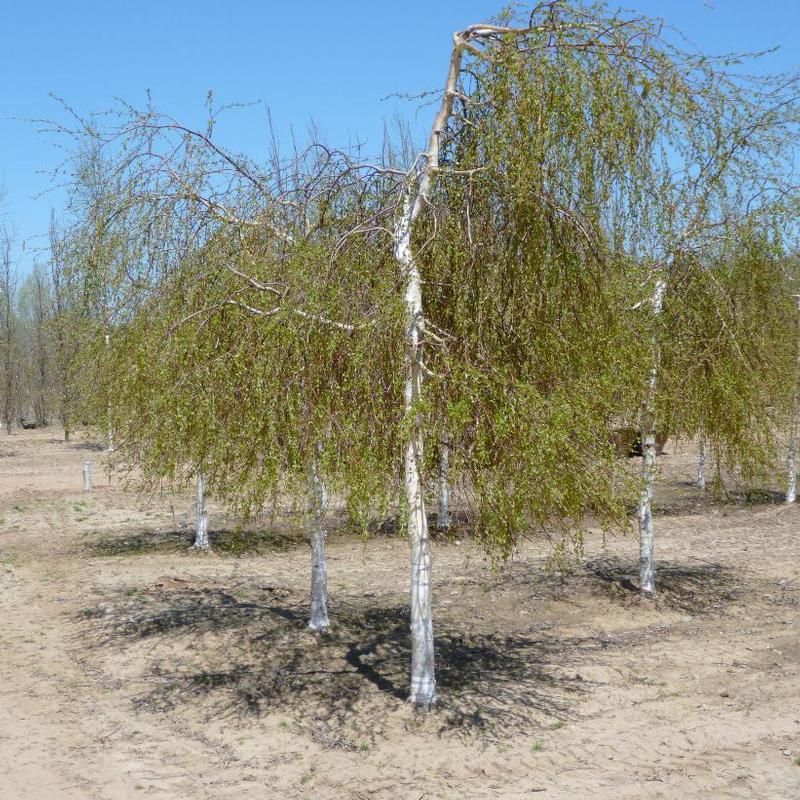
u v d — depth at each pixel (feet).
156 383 22.04
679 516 55.77
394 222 21.75
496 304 20.29
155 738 21.75
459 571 40.52
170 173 22.94
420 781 19.20
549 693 24.89
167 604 35.01
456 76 21.43
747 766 20.04
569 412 18.95
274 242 21.56
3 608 34.42
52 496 65.26
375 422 19.98
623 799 18.35
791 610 34.19
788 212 28.86
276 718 22.88
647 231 20.30
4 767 20.01
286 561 43.70
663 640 30.50
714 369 31.91
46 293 88.84
